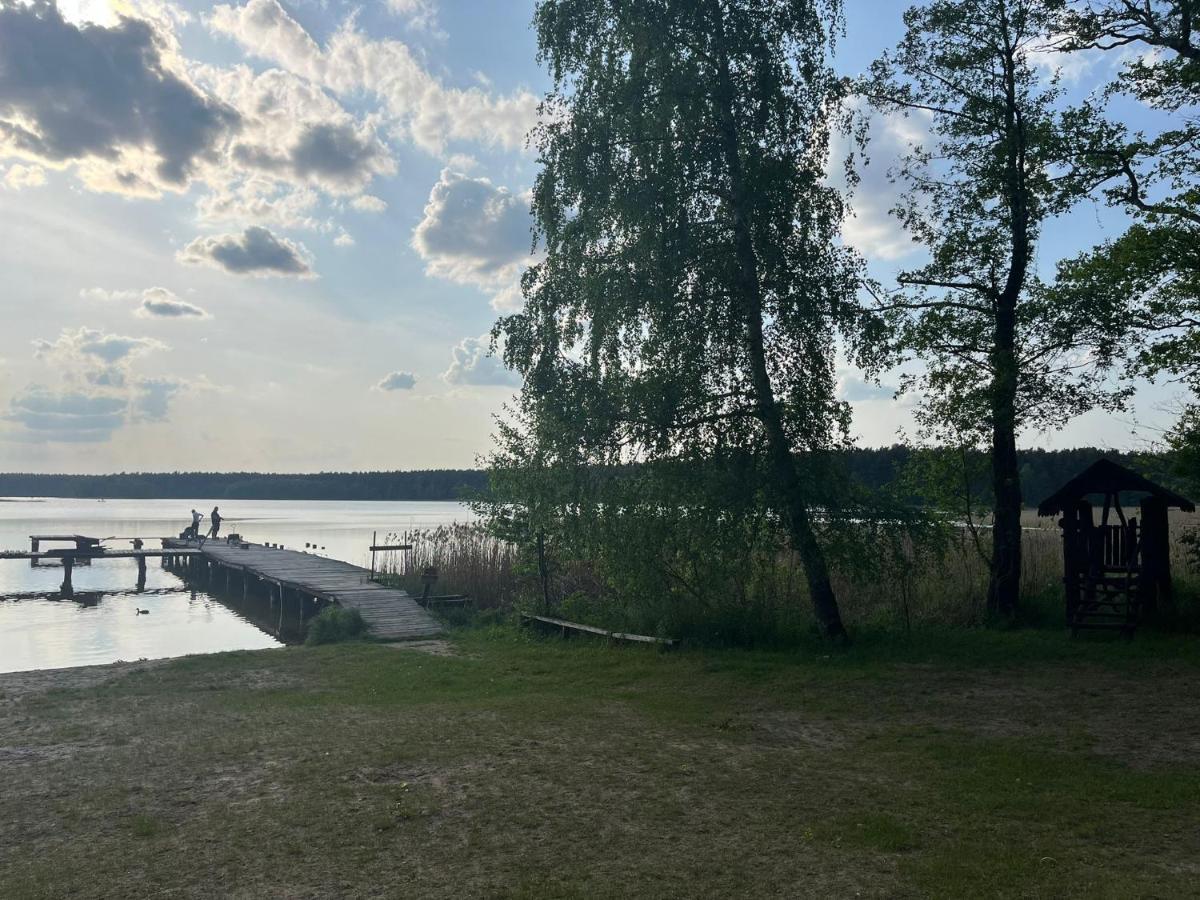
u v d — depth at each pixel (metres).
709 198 15.25
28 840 6.44
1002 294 16.27
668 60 14.70
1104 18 15.03
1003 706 10.30
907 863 5.70
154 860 5.98
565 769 7.98
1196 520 25.31
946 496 17.17
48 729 10.03
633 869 5.69
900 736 9.08
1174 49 14.58
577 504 16.00
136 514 118.19
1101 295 14.84
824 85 15.21
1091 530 14.92
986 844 6.01
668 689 11.91
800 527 14.61
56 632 24.56
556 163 15.38
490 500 21.44
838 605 17.75
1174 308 14.70
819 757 8.34
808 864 5.72
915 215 16.64
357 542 56.34
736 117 15.04
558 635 17.28
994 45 15.88
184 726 10.07
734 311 14.95
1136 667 12.10
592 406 15.33
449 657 15.34
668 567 16.16
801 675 12.41
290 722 10.15
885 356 15.82
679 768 7.98
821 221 15.32
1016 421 15.97
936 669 12.55
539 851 6.02
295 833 6.44
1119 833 6.18
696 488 15.02
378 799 7.18
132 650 21.58
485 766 8.11
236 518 104.50
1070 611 14.45
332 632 18.23
